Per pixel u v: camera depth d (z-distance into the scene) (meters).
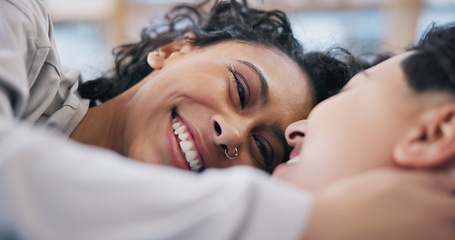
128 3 3.24
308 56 1.14
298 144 0.77
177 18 1.40
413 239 0.46
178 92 0.89
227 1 1.28
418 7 3.12
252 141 0.92
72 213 0.43
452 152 0.52
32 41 0.81
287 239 0.45
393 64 0.65
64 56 2.56
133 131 0.89
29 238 0.42
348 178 0.54
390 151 0.55
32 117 0.82
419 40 0.89
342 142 0.57
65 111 0.88
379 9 3.23
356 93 0.61
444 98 0.56
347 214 0.47
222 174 0.49
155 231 0.43
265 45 1.07
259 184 0.47
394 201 0.48
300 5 3.17
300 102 0.98
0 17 0.73
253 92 0.91
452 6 3.10
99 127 0.93
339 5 3.20
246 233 0.44
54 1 3.11
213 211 0.44
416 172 0.52
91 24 3.16
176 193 0.46
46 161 0.45
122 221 0.44
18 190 0.43
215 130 0.87
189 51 1.08
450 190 0.51
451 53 0.61
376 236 0.45
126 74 1.19
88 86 1.07
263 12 1.28
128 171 0.47
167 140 0.86
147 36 1.32
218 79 0.90
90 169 0.46
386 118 0.57
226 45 1.03
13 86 0.60
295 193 0.48
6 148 0.45
